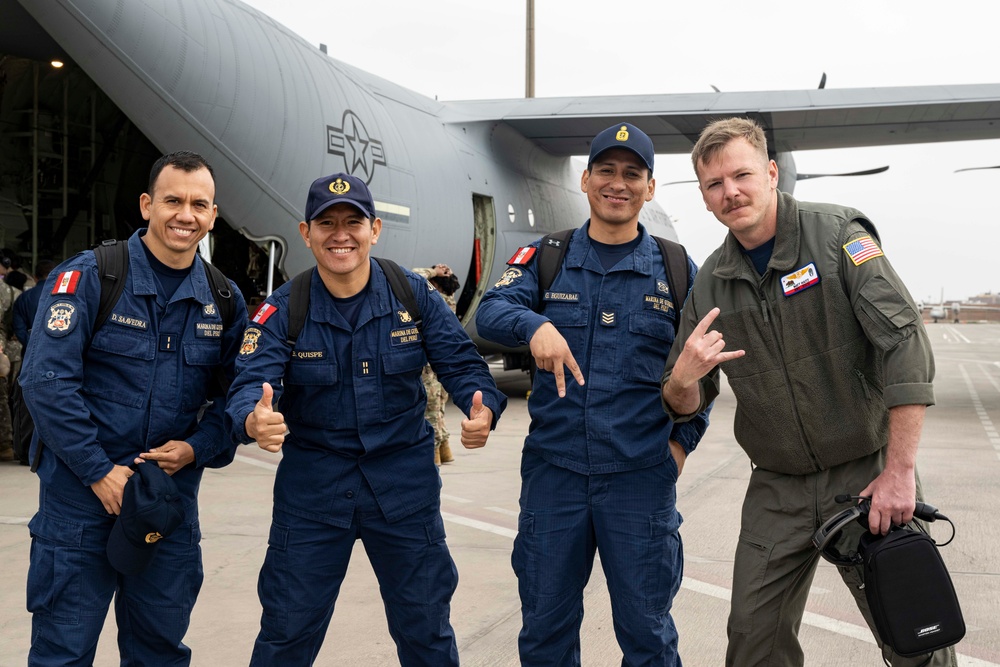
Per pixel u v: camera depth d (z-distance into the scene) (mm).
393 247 9477
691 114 12031
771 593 2553
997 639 3588
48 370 2447
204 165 2701
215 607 3916
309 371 2613
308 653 2715
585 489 2666
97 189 11594
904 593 2268
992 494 6352
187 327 2705
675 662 2703
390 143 9680
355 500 2637
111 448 2578
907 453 2260
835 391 2441
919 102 11977
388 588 2752
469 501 6152
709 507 5992
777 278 2465
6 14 8492
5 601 3943
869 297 2309
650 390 2695
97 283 2570
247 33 7945
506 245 12195
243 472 7145
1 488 6445
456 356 2801
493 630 3689
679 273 2789
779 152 15016
